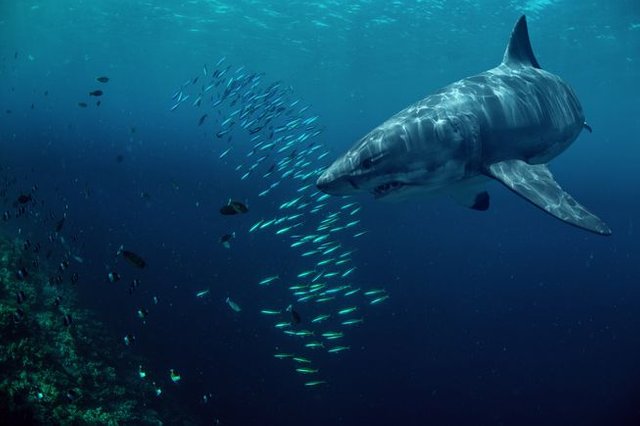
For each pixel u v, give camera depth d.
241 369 14.47
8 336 8.82
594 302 24.17
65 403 8.29
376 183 5.58
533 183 5.61
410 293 22.67
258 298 18.36
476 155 5.88
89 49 51.31
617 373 17.38
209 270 20.36
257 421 12.79
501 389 16.09
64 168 39.41
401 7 28.06
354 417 13.77
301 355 15.70
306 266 21.98
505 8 26.05
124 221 25.70
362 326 18.50
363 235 31.81
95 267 18.14
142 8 33.06
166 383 12.91
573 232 44.91
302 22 33.03
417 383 15.82
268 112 12.88
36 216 19.38
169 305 16.73
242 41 40.38
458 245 34.28
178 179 42.12
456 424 14.17
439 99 6.00
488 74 6.68
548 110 6.72
